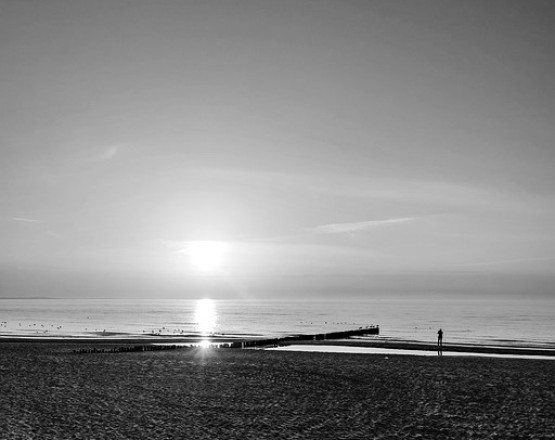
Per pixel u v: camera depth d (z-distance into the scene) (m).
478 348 60.47
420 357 45.56
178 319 167.38
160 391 28.94
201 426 21.59
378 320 160.88
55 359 43.12
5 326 117.88
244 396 27.80
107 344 63.38
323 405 25.77
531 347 65.44
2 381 31.75
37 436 19.64
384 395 28.31
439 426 21.92
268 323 143.75
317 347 63.06
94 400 26.36
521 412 24.48
